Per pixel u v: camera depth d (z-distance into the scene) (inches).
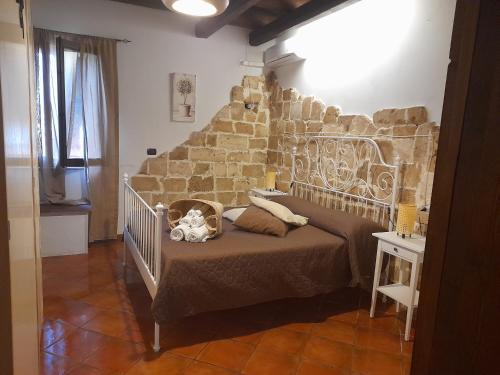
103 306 110.2
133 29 162.2
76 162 156.1
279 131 186.4
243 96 189.3
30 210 50.6
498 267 26.7
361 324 107.0
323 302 120.3
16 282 35.0
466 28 29.0
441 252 31.1
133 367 82.8
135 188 173.0
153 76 169.3
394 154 119.0
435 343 31.9
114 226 167.2
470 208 28.7
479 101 28.0
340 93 142.7
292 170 171.5
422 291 33.2
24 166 44.1
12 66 37.2
